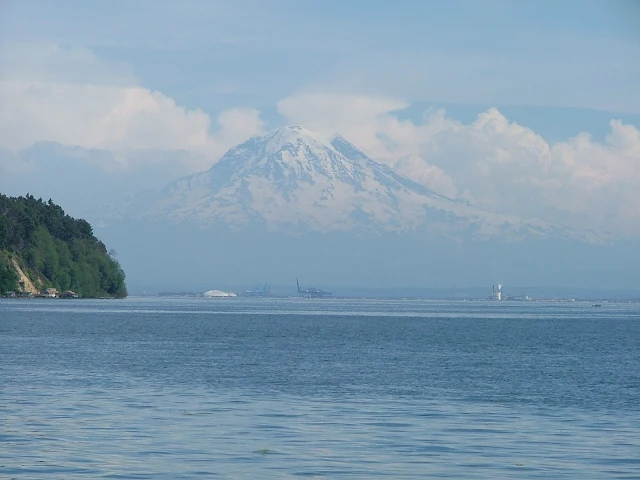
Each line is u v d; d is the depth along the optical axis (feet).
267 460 281.54
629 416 384.27
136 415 365.20
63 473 258.57
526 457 291.58
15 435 313.73
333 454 292.61
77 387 458.50
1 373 522.06
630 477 264.52
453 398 441.68
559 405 419.33
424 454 294.87
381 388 479.82
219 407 394.73
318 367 606.14
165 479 254.06
